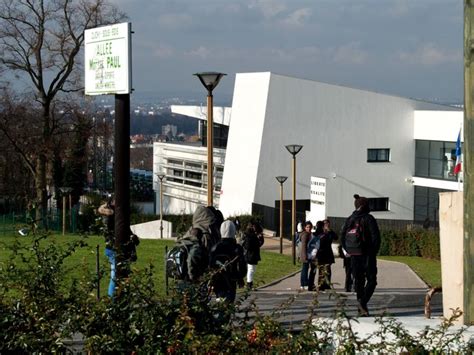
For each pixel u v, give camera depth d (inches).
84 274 279.4
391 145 2098.9
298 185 1994.3
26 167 1993.1
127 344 231.5
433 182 2071.9
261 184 1967.3
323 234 721.0
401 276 887.7
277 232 1808.6
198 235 388.2
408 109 2106.3
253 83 2011.6
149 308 238.7
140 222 1940.2
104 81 369.4
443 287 306.7
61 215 1498.5
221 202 2075.5
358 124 2062.0
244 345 223.9
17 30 1800.0
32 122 1854.1
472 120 249.0
